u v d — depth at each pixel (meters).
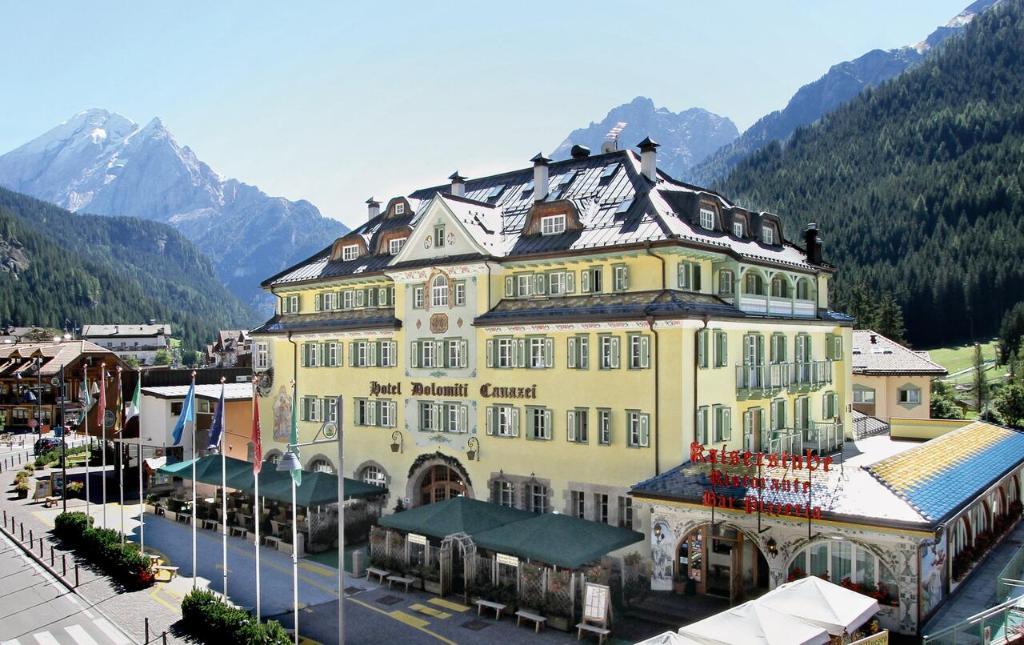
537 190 46.66
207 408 62.31
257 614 30.19
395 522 36.97
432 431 45.25
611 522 37.22
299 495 42.56
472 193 52.53
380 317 49.12
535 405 40.47
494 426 42.25
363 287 51.06
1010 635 23.17
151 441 62.34
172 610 33.41
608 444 37.56
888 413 70.69
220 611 30.00
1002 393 79.56
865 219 180.50
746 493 29.78
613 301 38.22
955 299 146.00
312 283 53.44
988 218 163.50
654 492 32.25
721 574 33.41
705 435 36.53
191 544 44.34
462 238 43.50
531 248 41.56
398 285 47.31
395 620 31.91
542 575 31.25
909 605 26.27
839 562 29.14
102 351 110.25
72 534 44.44
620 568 34.38
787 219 199.12
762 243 45.34
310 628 30.98
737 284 40.22
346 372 50.72
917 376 69.50
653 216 38.53
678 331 35.31
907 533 25.88
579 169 47.47
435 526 35.56
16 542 45.22
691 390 35.66
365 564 39.97
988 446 41.66
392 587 36.28
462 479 43.72
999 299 143.88
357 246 53.25
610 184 43.97
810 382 45.81
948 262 151.00
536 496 40.59
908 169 199.00
